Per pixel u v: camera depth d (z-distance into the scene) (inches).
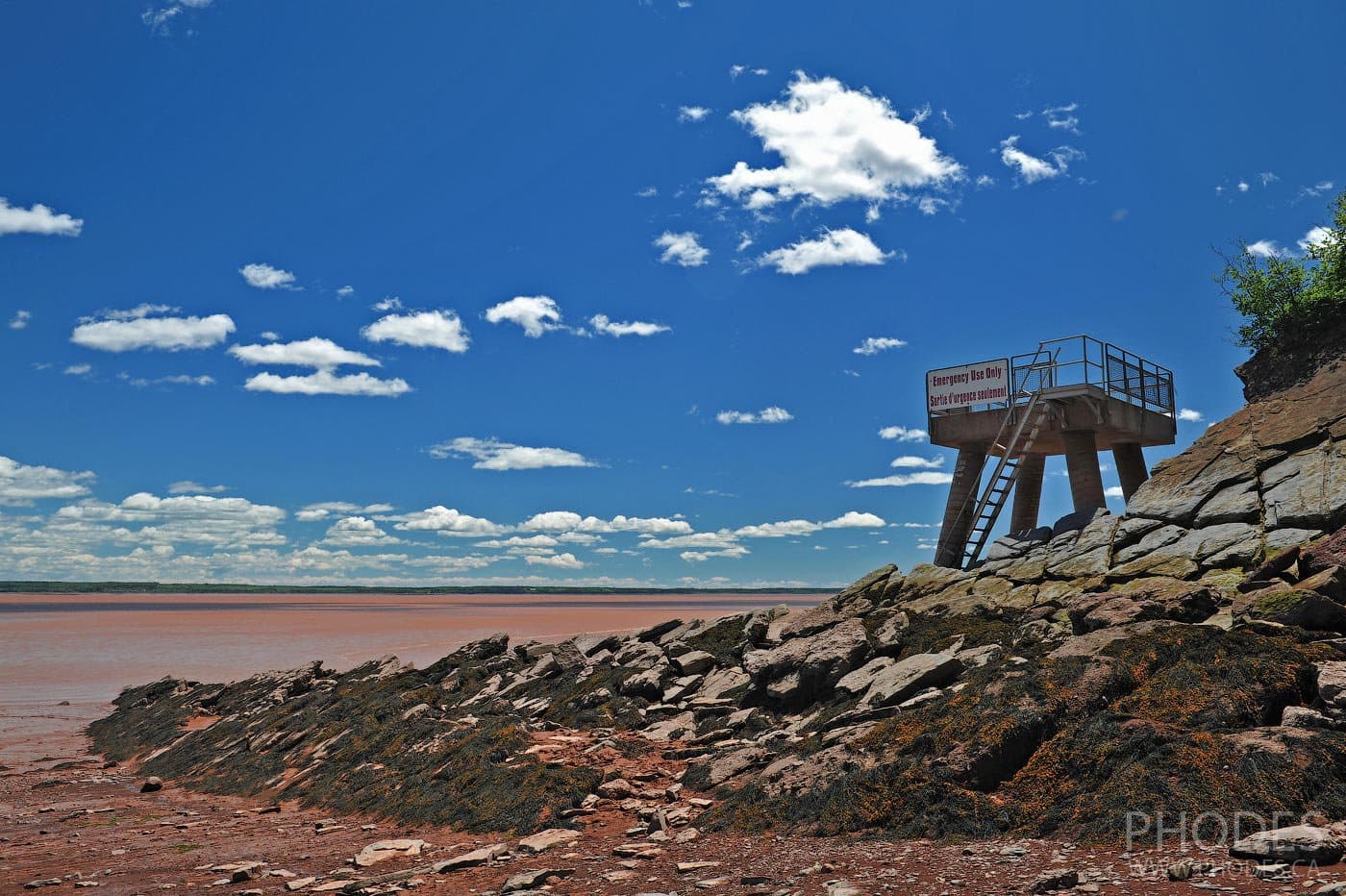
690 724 877.2
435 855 583.8
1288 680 491.8
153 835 710.5
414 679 1305.4
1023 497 1515.7
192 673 1998.0
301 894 489.7
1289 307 1216.2
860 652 872.3
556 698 1071.0
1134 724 481.1
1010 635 826.8
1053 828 439.5
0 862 617.9
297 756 1008.9
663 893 418.3
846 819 503.8
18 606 7608.3
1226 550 879.1
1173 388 1487.5
